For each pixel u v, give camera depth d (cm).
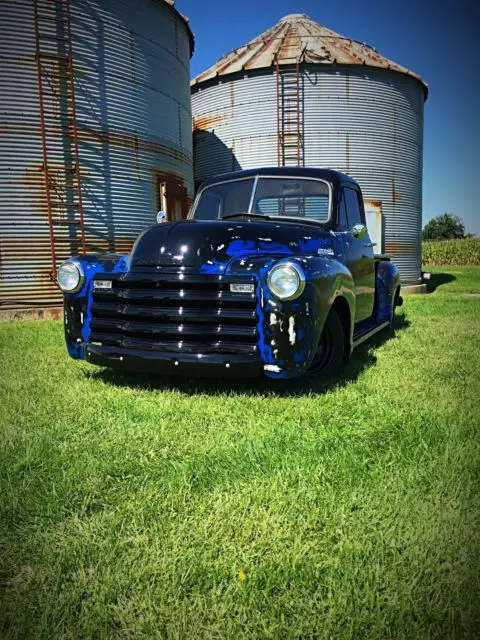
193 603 140
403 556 157
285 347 301
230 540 167
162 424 273
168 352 317
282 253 340
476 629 128
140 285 331
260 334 304
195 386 355
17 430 269
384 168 1361
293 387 347
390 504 187
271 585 145
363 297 495
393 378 371
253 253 329
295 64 1292
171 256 329
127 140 1000
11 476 216
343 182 456
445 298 1101
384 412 290
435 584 143
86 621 133
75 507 191
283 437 252
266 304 301
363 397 324
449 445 237
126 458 231
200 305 315
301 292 300
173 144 1118
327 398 319
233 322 310
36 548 165
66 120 913
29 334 632
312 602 139
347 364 418
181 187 1161
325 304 323
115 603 141
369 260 510
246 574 150
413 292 1401
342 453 232
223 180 470
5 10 854
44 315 905
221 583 146
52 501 192
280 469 219
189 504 190
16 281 895
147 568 151
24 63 873
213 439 253
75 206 936
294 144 1326
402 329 630
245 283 304
